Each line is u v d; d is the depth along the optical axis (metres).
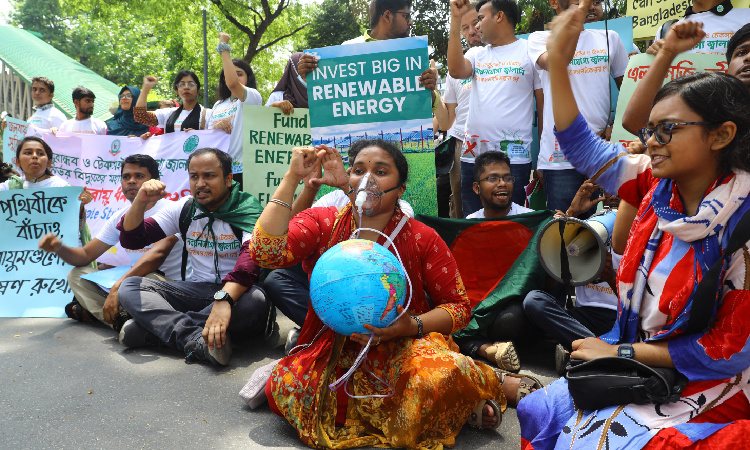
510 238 3.54
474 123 4.64
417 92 3.97
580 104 4.34
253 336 3.79
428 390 2.15
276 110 4.71
